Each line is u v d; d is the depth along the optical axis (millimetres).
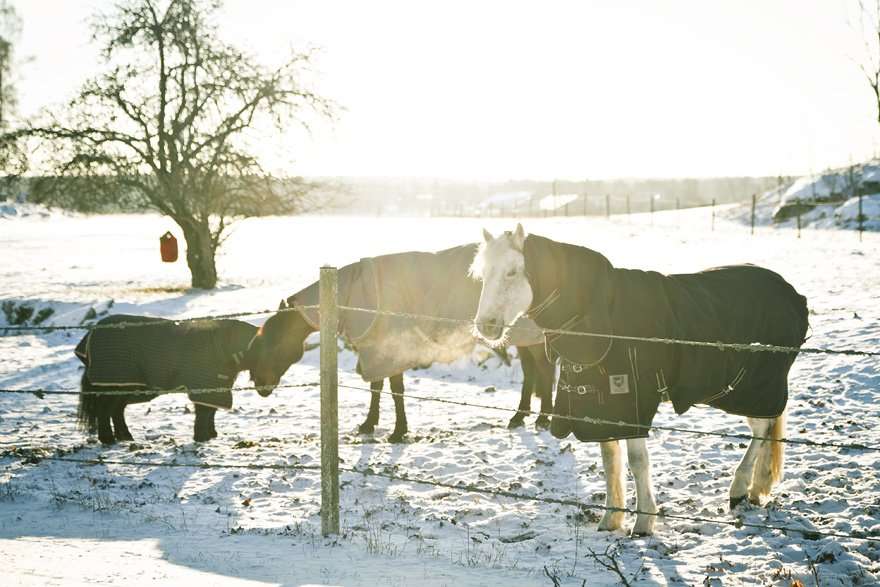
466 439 9367
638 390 5711
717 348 5984
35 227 74875
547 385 9734
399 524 6387
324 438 5941
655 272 6133
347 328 9398
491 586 4859
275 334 9359
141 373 9234
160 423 10828
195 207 26656
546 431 9578
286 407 11797
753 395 6285
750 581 5051
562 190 162875
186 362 9195
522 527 6324
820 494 6715
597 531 6160
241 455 8844
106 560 5047
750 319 6289
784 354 6434
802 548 5531
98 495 7363
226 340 9344
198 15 26391
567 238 40562
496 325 5672
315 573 5016
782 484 7035
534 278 5727
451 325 9305
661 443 8695
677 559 5465
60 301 22516
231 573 4953
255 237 53594
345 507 6926
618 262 28062
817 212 48312
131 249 47312
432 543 5906
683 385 5922
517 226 5719
